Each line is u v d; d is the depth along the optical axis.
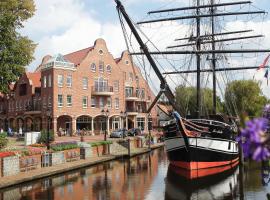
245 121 3.03
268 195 5.38
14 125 59.72
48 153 25.23
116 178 22.31
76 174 23.98
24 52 32.16
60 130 49.44
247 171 24.61
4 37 30.17
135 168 26.89
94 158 30.59
